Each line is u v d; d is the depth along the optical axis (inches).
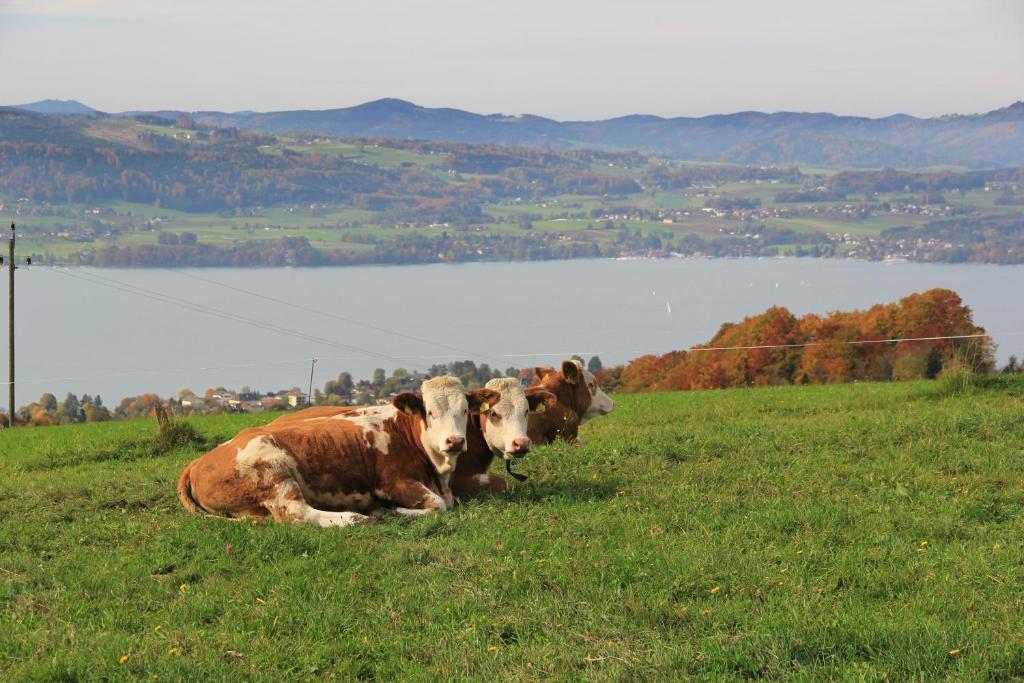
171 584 327.6
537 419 618.8
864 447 550.6
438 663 255.1
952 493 434.0
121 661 259.1
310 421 442.0
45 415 2549.2
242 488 411.2
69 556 359.9
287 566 337.7
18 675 252.2
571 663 253.4
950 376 919.7
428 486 439.8
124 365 7047.2
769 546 349.7
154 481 510.9
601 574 317.7
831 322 2854.3
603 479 484.7
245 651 267.9
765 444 570.3
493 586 311.0
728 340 2947.8
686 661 250.5
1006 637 257.0
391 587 315.3
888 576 312.0
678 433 623.2
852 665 244.4
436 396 433.7
